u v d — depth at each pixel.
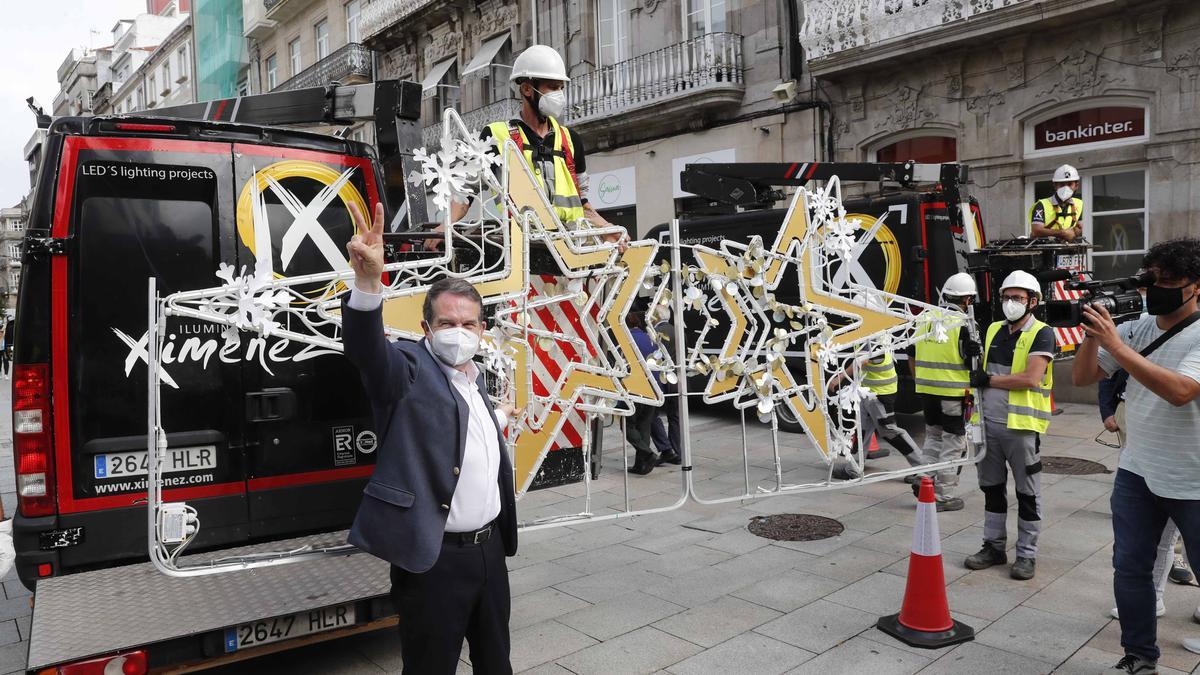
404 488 2.54
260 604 3.35
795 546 5.40
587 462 3.93
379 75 24.81
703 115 14.91
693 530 5.84
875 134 12.83
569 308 3.86
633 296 3.93
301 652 4.00
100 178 3.70
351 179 4.31
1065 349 10.12
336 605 3.37
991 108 11.52
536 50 4.17
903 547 5.32
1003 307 4.78
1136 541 3.48
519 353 3.55
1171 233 9.98
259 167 4.04
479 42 20.67
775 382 4.34
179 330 3.83
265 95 6.03
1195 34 9.62
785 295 8.76
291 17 28.94
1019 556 4.73
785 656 3.80
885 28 11.98
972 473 7.25
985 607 4.30
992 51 11.42
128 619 3.19
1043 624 4.08
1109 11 10.12
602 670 3.70
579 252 3.76
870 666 3.69
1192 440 3.26
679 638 4.02
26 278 3.55
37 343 3.56
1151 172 10.12
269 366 4.04
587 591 4.68
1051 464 7.24
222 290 3.03
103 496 3.69
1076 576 4.71
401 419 2.59
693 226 10.64
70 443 3.62
